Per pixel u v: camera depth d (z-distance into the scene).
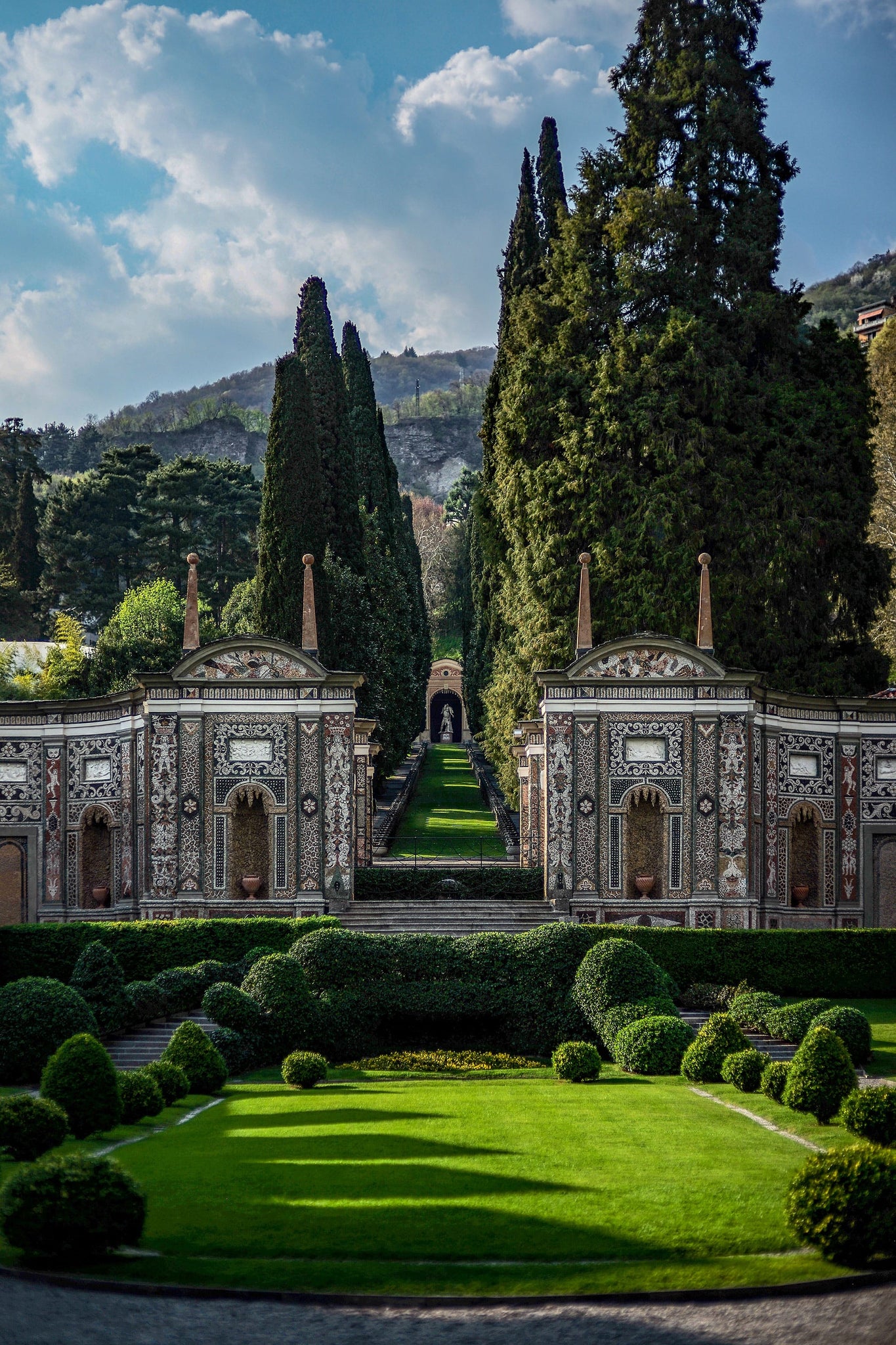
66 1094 27.42
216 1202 21.80
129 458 120.50
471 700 121.94
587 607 50.56
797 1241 19.73
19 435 123.56
